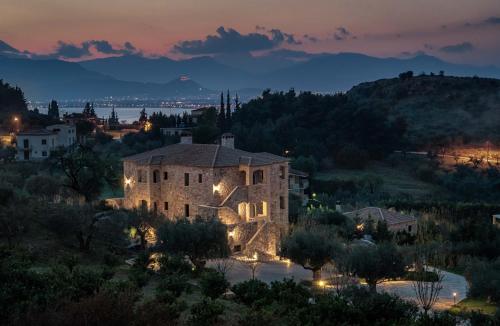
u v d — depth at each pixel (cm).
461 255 7288
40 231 6231
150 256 5641
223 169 7344
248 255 6762
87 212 6234
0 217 5772
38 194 8188
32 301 3219
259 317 3428
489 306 5103
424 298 4831
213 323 3466
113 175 8500
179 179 7581
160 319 3231
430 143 19788
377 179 14700
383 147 18525
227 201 7156
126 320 3073
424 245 7394
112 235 6262
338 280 5209
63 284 3700
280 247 6319
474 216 10344
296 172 13525
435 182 16262
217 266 5928
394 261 5094
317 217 8700
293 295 4094
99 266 5553
